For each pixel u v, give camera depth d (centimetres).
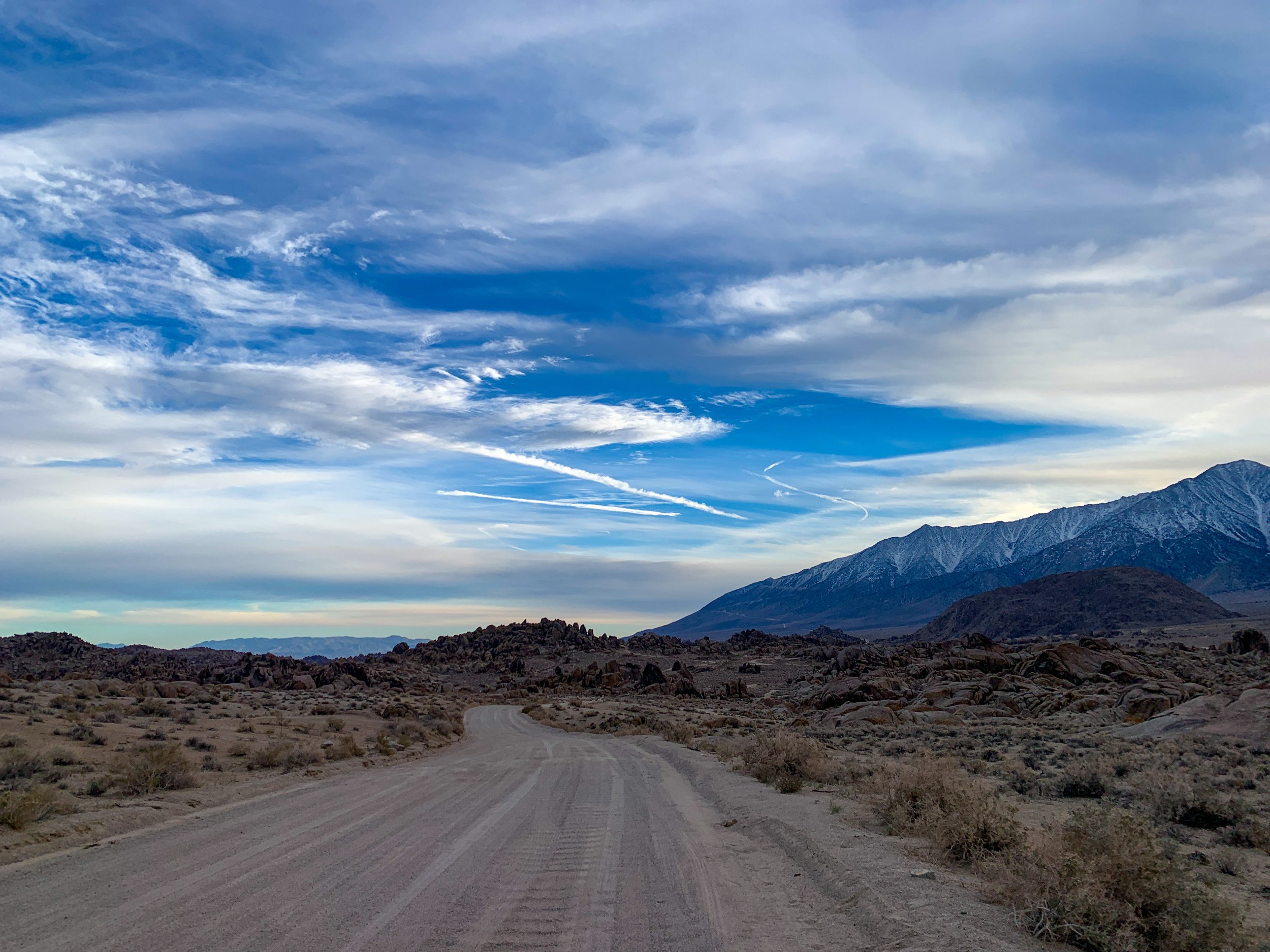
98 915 853
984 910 868
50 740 2527
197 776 2045
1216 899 827
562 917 877
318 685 10781
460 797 1934
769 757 2322
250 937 786
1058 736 3866
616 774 2564
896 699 7156
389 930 820
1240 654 10331
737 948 779
